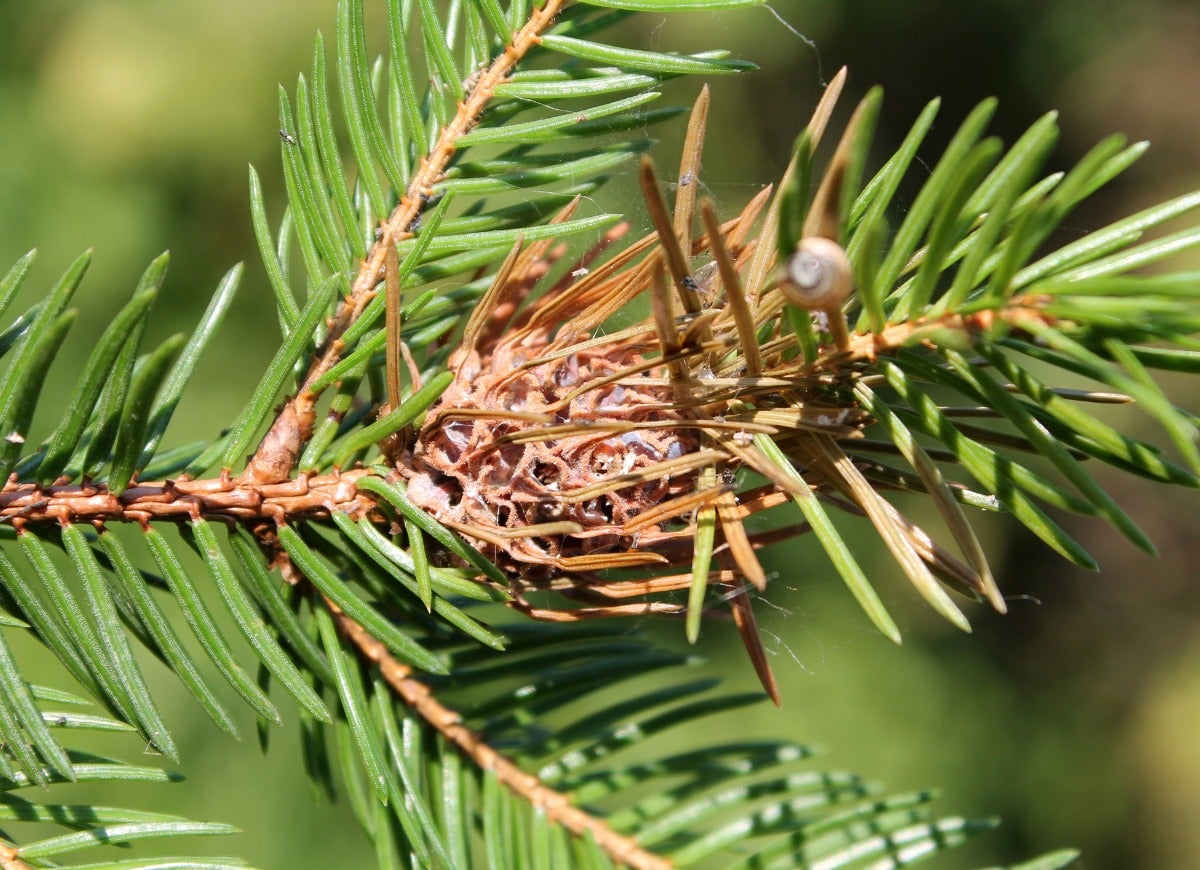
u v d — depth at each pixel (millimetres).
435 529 269
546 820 290
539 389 273
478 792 293
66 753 271
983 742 851
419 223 285
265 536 280
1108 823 874
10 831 472
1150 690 991
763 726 765
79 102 664
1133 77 1112
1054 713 941
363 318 278
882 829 285
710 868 426
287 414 276
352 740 290
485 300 274
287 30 705
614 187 400
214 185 684
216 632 270
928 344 263
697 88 872
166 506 272
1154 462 256
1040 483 259
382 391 287
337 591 272
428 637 292
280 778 583
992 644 968
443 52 283
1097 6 1071
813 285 252
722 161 876
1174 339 255
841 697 794
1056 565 1078
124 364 266
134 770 271
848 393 270
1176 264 895
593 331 284
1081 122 1119
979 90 1044
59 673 500
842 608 802
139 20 688
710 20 900
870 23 986
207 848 554
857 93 993
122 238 646
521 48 283
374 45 659
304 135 281
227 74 690
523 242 282
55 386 598
